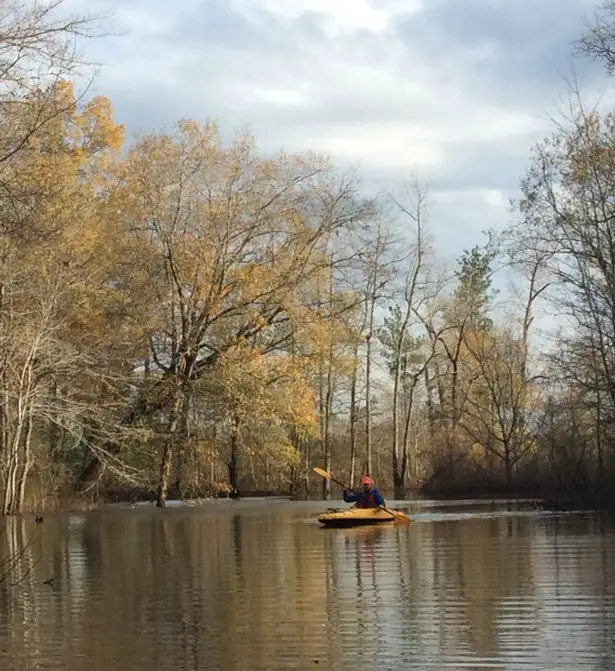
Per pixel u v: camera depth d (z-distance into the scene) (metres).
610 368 28.83
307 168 32.34
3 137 13.77
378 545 17.92
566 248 29.09
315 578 13.74
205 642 9.80
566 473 29.38
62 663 9.17
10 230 15.09
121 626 10.65
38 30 12.39
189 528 23.22
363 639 9.72
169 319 31.61
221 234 31.50
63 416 27.67
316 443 52.34
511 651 9.09
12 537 21.38
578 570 13.70
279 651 9.35
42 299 25.66
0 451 28.59
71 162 22.17
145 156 31.17
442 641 9.54
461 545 17.42
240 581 13.63
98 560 16.53
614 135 28.23
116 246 30.98
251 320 32.09
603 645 9.20
